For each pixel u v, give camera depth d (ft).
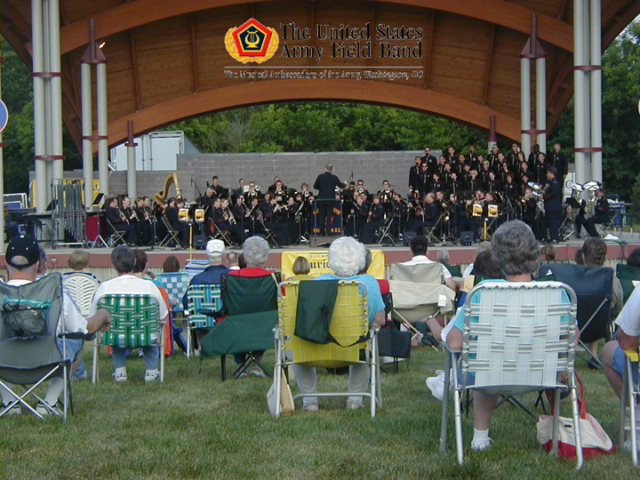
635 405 16.79
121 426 19.29
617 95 141.28
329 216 64.28
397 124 154.61
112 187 90.33
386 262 57.88
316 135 157.07
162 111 85.51
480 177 69.10
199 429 18.90
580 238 66.44
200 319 29.43
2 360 19.44
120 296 24.02
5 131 165.99
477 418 17.11
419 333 30.48
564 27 75.77
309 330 18.75
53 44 66.54
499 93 85.81
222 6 76.84
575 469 15.48
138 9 75.56
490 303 15.48
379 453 16.74
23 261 20.18
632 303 16.14
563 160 68.74
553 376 15.88
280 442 17.69
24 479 15.29
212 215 63.82
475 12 76.48
